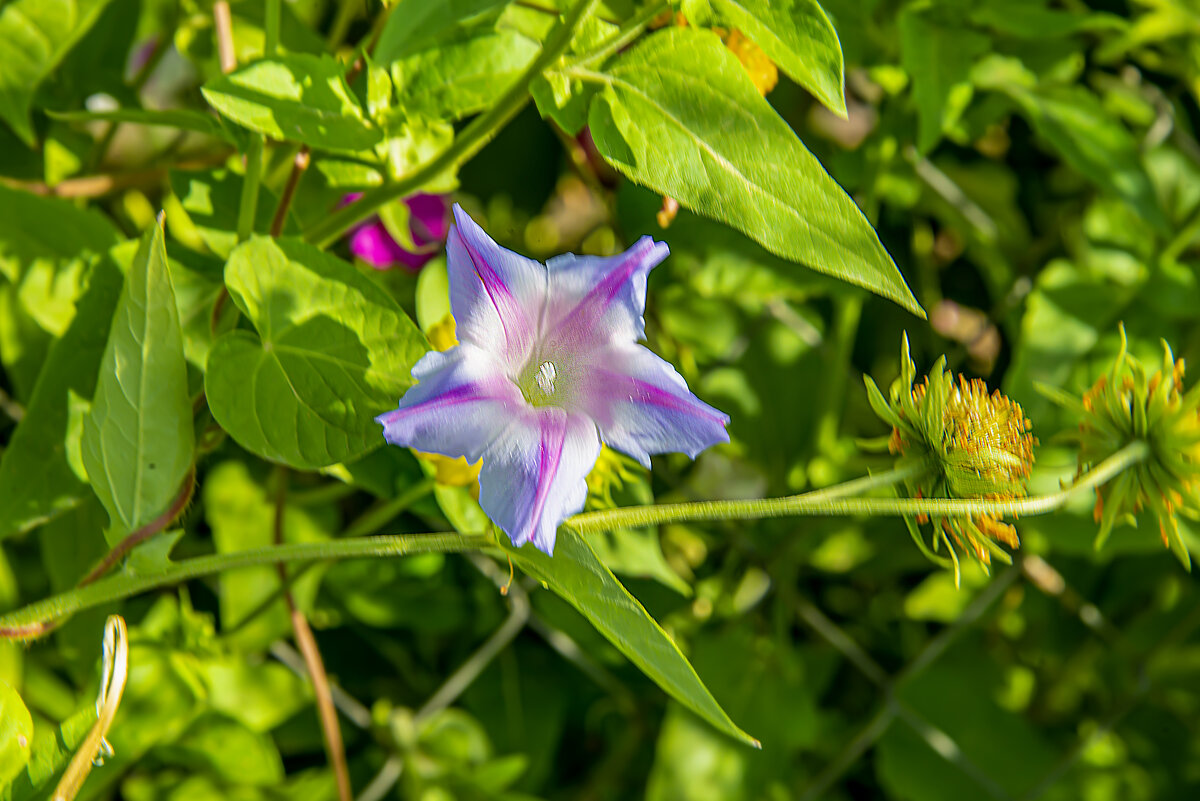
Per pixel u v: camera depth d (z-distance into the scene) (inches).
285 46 29.4
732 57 25.5
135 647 28.5
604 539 28.8
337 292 25.4
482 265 24.5
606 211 31.6
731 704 31.6
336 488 29.8
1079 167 31.1
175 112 26.6
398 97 26.4
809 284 31.1
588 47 25.9
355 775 31.1
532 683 32.2
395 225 28.3
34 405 26.5
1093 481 26.1
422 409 24.0
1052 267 32.2
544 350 25.0
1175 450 26.0
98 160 29.9
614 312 25.0
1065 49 31.8
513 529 24.0
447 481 27.1
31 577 29.5
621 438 24.7
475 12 25.3
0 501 26.3
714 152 25.5
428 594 31.2
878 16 31.2
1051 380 31.7
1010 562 25.6
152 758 29.2
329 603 30.8
